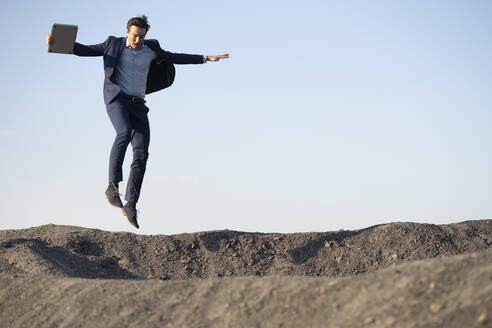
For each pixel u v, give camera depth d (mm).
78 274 6312
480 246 7297
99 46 5820
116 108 5785
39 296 4352
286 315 3432
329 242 7449
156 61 6164
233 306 3646
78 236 7461
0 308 4309
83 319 3869
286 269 7066
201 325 3537
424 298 3180
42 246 6738
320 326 3238
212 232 7812
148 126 6082
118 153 5750
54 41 5461
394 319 3080
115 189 5836
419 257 6957
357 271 6906
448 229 7637
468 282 3195
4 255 6410
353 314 3252
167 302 3877
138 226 5988
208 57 6328
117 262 6984
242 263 7227
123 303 3945
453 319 2924
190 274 7031
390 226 7574
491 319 2814
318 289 3623
